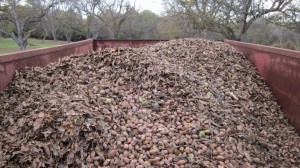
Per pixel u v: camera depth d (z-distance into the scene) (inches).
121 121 103.3
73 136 89.2
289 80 143.6
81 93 117.3
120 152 89.2
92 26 976.9
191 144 97.3
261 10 546.3
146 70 143.3
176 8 762.2
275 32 714.8
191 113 115.3
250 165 94.0
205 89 142.3
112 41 318.0
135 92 128.3
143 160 87.7
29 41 1069.1
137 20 1140.5
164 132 101.1
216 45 242.2
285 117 145.6
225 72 181.8
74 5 923.4
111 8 964.0
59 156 84.5
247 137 109.7
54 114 96.1
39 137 90.0
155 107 116.7
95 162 84.5
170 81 136.8
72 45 215.2
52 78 135.9
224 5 586.2
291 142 122.3
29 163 82.0
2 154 83.9
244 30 581.6
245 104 144.3
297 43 658.8
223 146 99.3
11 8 631.8
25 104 107.7
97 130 93.4
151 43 322.7
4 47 830.5
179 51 211.0
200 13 613.0
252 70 199.5
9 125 98.3
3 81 120.2
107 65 151.2
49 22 1042.7
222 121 116.1
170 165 87.0
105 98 116.1
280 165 102.3
